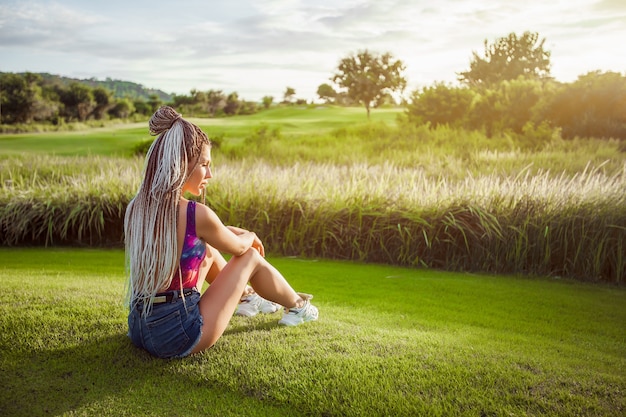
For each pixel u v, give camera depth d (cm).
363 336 282
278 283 280
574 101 1173
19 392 226
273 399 221
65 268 500
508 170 930
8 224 664
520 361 258
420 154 1135
